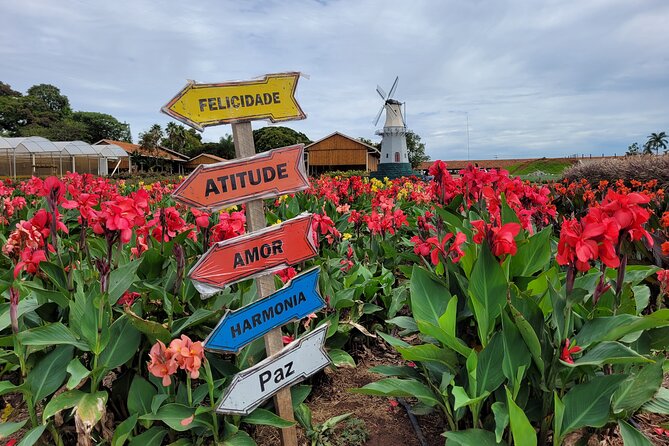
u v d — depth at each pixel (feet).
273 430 8.80
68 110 262.88
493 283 7.34
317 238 12.09
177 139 204.33
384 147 138.21
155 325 7.13
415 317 8.13
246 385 6.96
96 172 137.18
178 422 6.75
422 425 8.96
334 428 8.80
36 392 7.12
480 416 7.79
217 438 7.06
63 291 8.20
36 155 117.91
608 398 6.13
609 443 7.23
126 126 270.05
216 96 6.97
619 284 6.55
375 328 12.64
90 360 7.80
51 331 7.09
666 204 20.49
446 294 8.35
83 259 12.13
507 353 6.72
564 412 6.40
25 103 229.04
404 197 31.55
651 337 7.56
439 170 13.41
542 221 12.84
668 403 6.98
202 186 6.70
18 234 7.89
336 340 10.68
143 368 8.21
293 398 8.25
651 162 41.91
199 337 8.53
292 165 7.47
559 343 6.46
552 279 7.97
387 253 15.49
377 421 9.14
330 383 10.67
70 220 18.88
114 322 7.62
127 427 6.77
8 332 8.70
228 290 9.77
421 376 8.17
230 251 6.93
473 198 12.76
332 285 11.52
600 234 5.81
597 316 7.25
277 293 7.45
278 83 7.44
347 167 179.22
